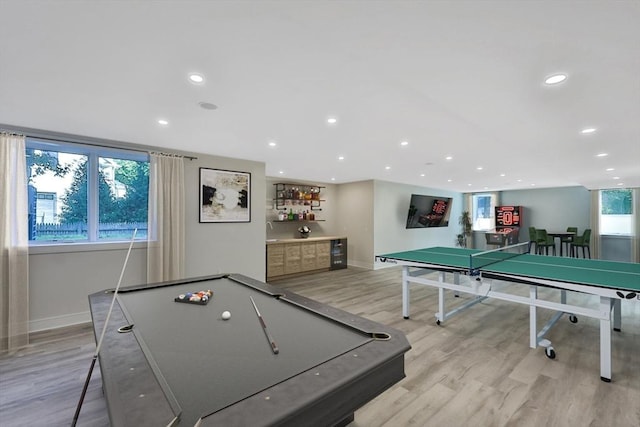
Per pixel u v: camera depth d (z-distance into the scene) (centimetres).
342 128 302
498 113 253
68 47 157
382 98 224
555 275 279
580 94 212
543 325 351
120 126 299
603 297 232
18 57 167
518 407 194
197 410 83
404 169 556
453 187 873
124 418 78
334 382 96
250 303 195
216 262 443
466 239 1005
